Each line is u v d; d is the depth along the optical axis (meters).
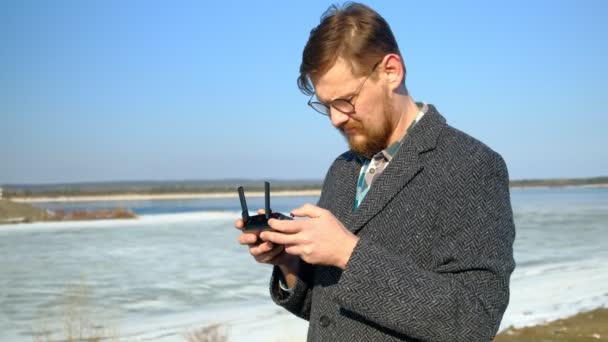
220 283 12.89
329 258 1.53
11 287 12.45
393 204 1.69
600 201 58.75
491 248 1.57
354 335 1.66
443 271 1.59
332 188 2.09
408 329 1.50
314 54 1.70
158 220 34.94
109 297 11.26
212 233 25.92
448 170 1.65
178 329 8.49
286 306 2.07
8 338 8.23
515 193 105.06
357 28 1.66
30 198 125.00
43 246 20.81
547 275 13.20
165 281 13.19
